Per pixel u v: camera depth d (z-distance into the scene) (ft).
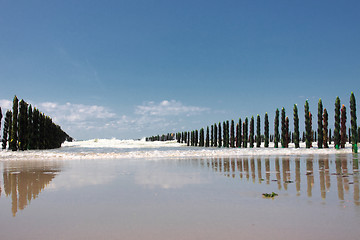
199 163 65.36
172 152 110.22
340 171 45.78
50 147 160.76
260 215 19.15
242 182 34.63
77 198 25.63
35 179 39.14
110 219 18.61
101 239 14.79
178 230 16.11
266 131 171.22
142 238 14.83
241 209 20.89
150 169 51.70
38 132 140.46
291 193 27.02
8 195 27.43
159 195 26.61
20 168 57.47
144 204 22.91
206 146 223.51
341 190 28.37
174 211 20.52
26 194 27.86
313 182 33.94
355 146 114.73
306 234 15.14
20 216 19.66
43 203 23.73
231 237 14.82
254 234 15.24
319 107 142.31
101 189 30.19
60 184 34.09
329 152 113.39
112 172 46.93
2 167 60.64
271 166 55.93
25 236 15.42
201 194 26.94
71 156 98.68
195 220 18.11
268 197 25.17
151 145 261.03
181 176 40.93
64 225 17.39
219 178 38.45
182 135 288.51
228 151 115.55
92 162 72.49
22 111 123.34
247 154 105.40
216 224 17.17
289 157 85.10
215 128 212.02
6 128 126.72
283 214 19.30
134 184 33.47
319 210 20.29
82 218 18.94
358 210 20.16
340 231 15.56
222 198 24.98
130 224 17.42
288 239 14.44
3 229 16.70
